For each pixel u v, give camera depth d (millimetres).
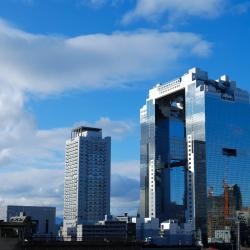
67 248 102625
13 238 99062
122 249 106812
